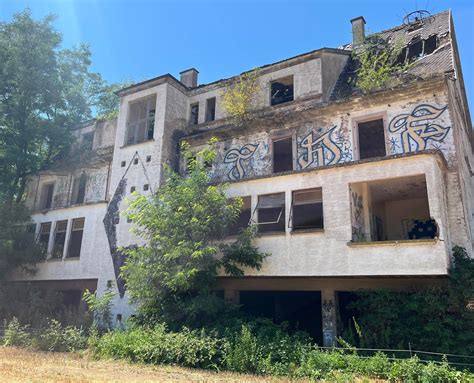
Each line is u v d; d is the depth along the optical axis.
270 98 20.03
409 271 11.79
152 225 14.95
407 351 11.30
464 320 11.50
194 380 10.07
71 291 22.00
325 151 16.70
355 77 18.83
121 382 9.59
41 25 24.69
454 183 13.81
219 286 16.45
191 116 22.27
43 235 22.05
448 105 14.62
